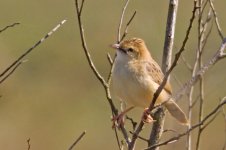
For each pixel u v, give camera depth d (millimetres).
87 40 20781
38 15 21453
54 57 20516
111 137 18391
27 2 21672
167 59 8938
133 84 9500
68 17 21281
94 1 21438
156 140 8844
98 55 20516
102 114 19250
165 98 9375
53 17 21359
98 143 18281
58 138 18453
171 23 8906
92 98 19703
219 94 17500
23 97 19391
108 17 21109
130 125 14930
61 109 19469
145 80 9516
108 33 20844
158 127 8922
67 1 21703
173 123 10352
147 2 19375
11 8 21547
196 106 11344
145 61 9656
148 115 8539
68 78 20219
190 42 17156
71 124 18969
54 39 20797
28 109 19266
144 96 9523
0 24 21109
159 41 17078
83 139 18344
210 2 8617
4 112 19000
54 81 20125
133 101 9594
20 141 18109
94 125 18891
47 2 21750
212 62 7617
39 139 18344
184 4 18688
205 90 13172
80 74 20297
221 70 14492
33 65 20172
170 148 10148
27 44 20594
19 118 18938
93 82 20109
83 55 20562
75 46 20812
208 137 17156
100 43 20703
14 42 20500
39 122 18953
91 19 21125
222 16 19703
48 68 20281
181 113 9398
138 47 9672
